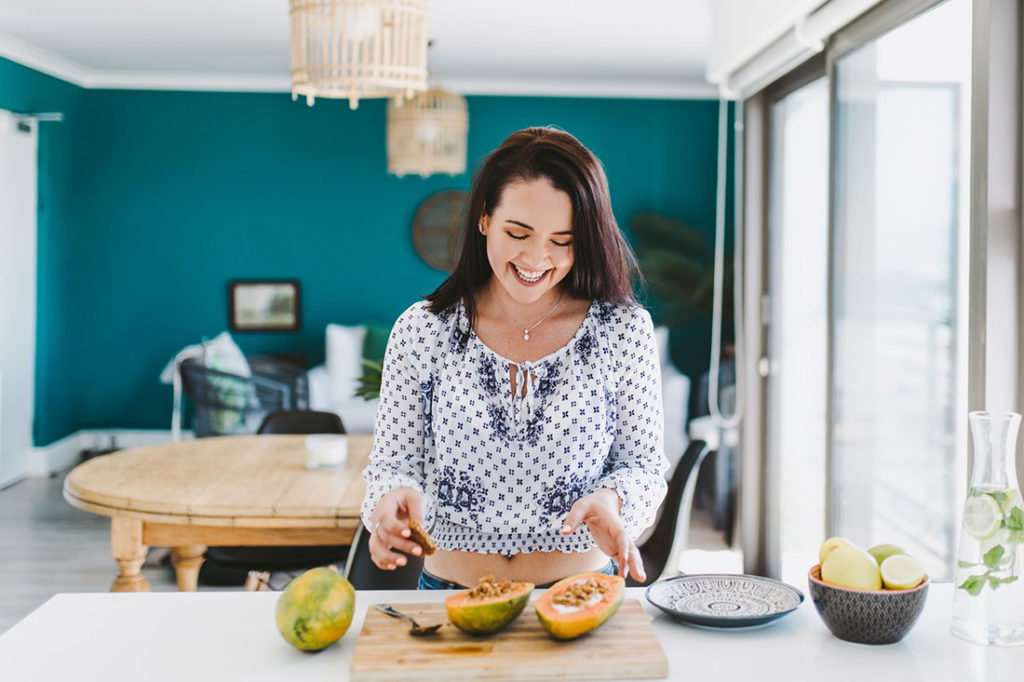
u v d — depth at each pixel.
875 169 2.78
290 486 2.70
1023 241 1.97
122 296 6.86
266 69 6.46
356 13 3.17
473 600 1.19
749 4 3.36
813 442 3.48
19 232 5.87
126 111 6.77
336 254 6.92
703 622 1.25
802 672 1.13
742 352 3.96
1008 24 1.96
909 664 1.16
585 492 1.46
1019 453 1.94
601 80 6.75
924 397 2.52
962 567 1.25
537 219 1.36
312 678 1.12
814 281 3.45
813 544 3.48
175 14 4.98
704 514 5.57
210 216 6.86
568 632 1.14
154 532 2.57
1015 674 1.13
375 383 4.05
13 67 5.68
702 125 6.93
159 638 1.23
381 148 6.87
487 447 1.44
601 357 1.46
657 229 6.91
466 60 6.09
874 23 2.70
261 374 5.98
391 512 1.32
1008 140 1.97
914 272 2.53
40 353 6.21
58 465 6.41
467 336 1.46
